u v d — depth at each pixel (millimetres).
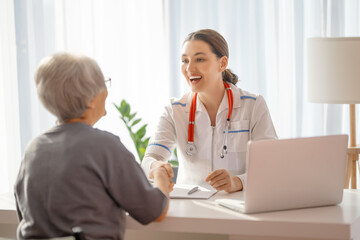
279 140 1413
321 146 1463
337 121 3316
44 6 3834
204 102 2170
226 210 1496
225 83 2213
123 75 3777
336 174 1508
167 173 1694
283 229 1351
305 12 3377
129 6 3764
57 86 1307
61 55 1338
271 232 1358
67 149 1309
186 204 1589
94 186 1295
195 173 2178
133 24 3768
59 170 1292
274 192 1443
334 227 1319
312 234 1333
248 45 3449
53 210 1282
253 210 1442
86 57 1357
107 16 3787
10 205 1655
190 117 2160
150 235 1662
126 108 3361
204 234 1607
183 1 3529
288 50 3428
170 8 3543
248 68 3457
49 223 1296
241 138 2129
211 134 2137
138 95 3785
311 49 2588
